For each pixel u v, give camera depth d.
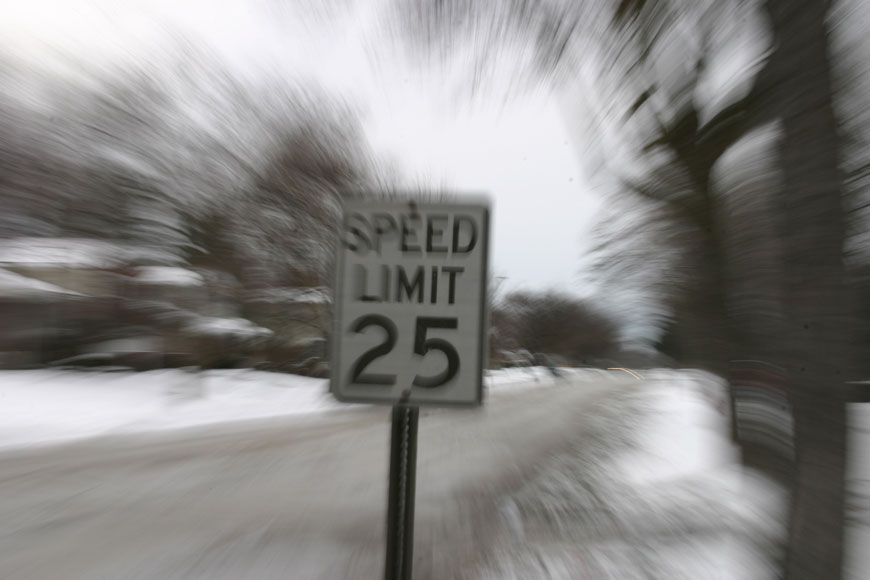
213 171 24.78
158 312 26.89
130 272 26.97
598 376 73.62
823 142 3.31
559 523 7.27
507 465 11.47
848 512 3.23
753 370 4.54
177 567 5.57
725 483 9.09
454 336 3.00
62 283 26.00
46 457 10.53
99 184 23.86
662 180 5.56
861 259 3.59
